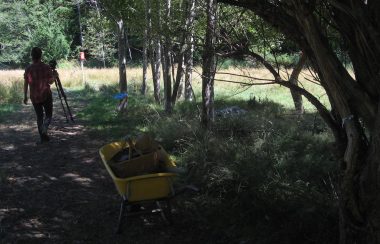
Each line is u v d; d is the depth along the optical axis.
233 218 5.34
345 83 3.61
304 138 8.10
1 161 8.52
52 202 6.36
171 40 10.72
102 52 41.50
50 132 11.20
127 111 13.23
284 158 6.75
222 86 20.23
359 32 3.53
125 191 5.01
